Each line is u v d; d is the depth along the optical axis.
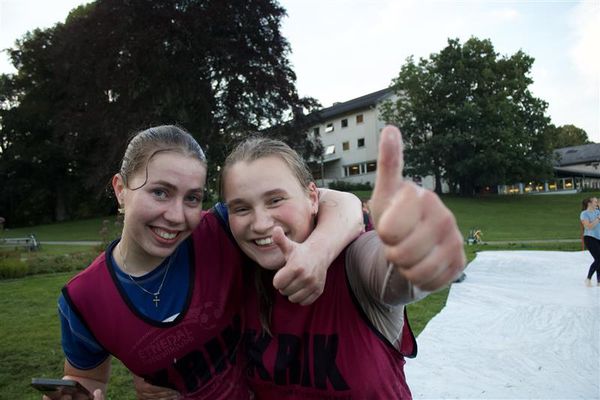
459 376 3.96
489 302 6.77
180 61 23.89
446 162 38.50
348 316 1.27
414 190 0.63
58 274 11.75
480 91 38.78
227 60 24.84
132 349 1.42
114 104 25.12
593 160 57.25
